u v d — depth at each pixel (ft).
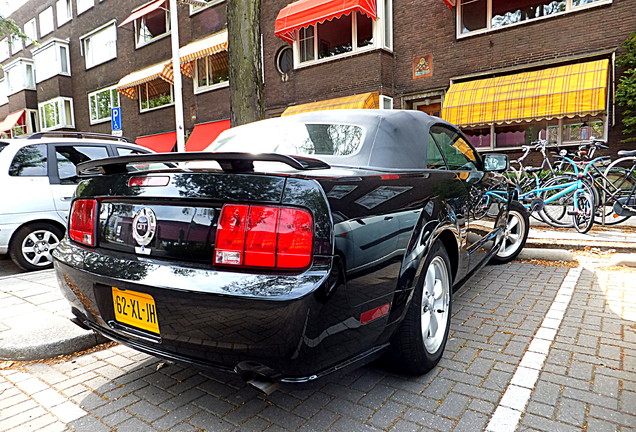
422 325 7.86
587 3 30.68
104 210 6.94
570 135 32.12
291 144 8.75
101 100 69.62
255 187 5.47
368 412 6.85
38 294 12.90
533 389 7.37
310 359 5.36
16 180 16.16
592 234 20.72
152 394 7.61
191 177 5.92
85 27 70.03
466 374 7.98
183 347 5.76
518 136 34.30
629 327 9.87
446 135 10.62
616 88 29.60
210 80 53.31
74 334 9.53
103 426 6.67
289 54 45.34
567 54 31.48
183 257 5.80
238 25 21.44
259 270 5.32
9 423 6.80
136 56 62.08
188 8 53.93
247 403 7.23
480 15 35.29
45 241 16.96
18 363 8.92
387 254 6.44
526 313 10.99
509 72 34.09
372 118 8.72
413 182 7.66
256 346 5.25
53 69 74.49
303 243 5.29
